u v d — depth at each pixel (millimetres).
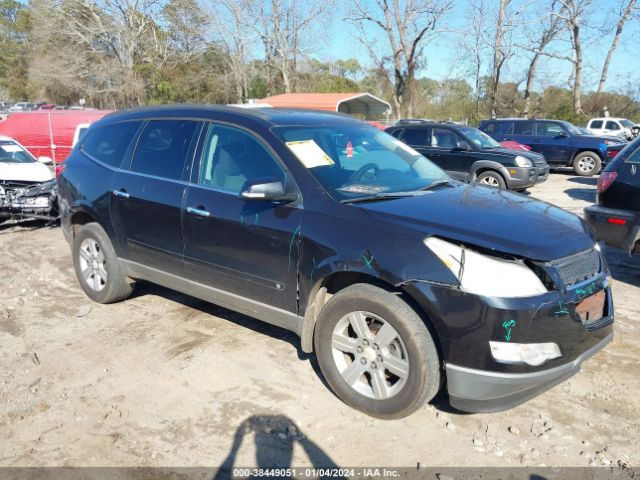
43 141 16984
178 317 5012
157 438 3260
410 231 3236
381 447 3178
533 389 3143
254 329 4746
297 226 3611
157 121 4797
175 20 45156
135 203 4637
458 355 3047
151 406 3586
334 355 3561
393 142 4715
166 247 4488
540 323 2994
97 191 5012
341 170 3916
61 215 5633
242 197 3594
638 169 5453
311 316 3682
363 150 4289
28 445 3189
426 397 3221
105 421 3422
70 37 49250
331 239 3443
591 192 13250
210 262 4168
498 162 12312
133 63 46281
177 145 4512
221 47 44656
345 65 50188
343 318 3471
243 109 4387
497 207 3633
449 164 12977
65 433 3303
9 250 7469
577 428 3355
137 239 4734
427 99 42750
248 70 44688
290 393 3732
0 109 62000
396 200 3641
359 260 3303
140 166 4746
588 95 35781
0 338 4582
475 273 3016
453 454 3119
